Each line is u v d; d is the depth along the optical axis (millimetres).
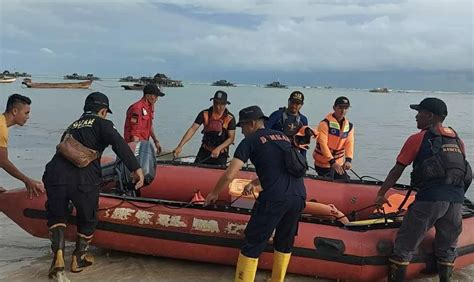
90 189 4344
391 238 4438
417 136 4199
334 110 6355
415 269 4438
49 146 13125
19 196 4914
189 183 5961
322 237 4441
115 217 4703
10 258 4930
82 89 66812
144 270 4711
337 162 6336
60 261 4297
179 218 4625
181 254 4680
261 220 3926
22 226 4949
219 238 4539
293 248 4438
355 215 5555
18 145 13141
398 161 4289
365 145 16906
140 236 4688
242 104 42906
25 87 64125
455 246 4320
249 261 4020
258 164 3949
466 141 18766
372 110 44688
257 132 4023
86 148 4262
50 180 4270
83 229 4516
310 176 6066
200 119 6676
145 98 6504
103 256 5035
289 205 3896
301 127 5879
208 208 4711
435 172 4027
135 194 5562
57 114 24328
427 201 4062
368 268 4379
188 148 14258
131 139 6426
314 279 4672
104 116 4555
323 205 5035
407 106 54844
